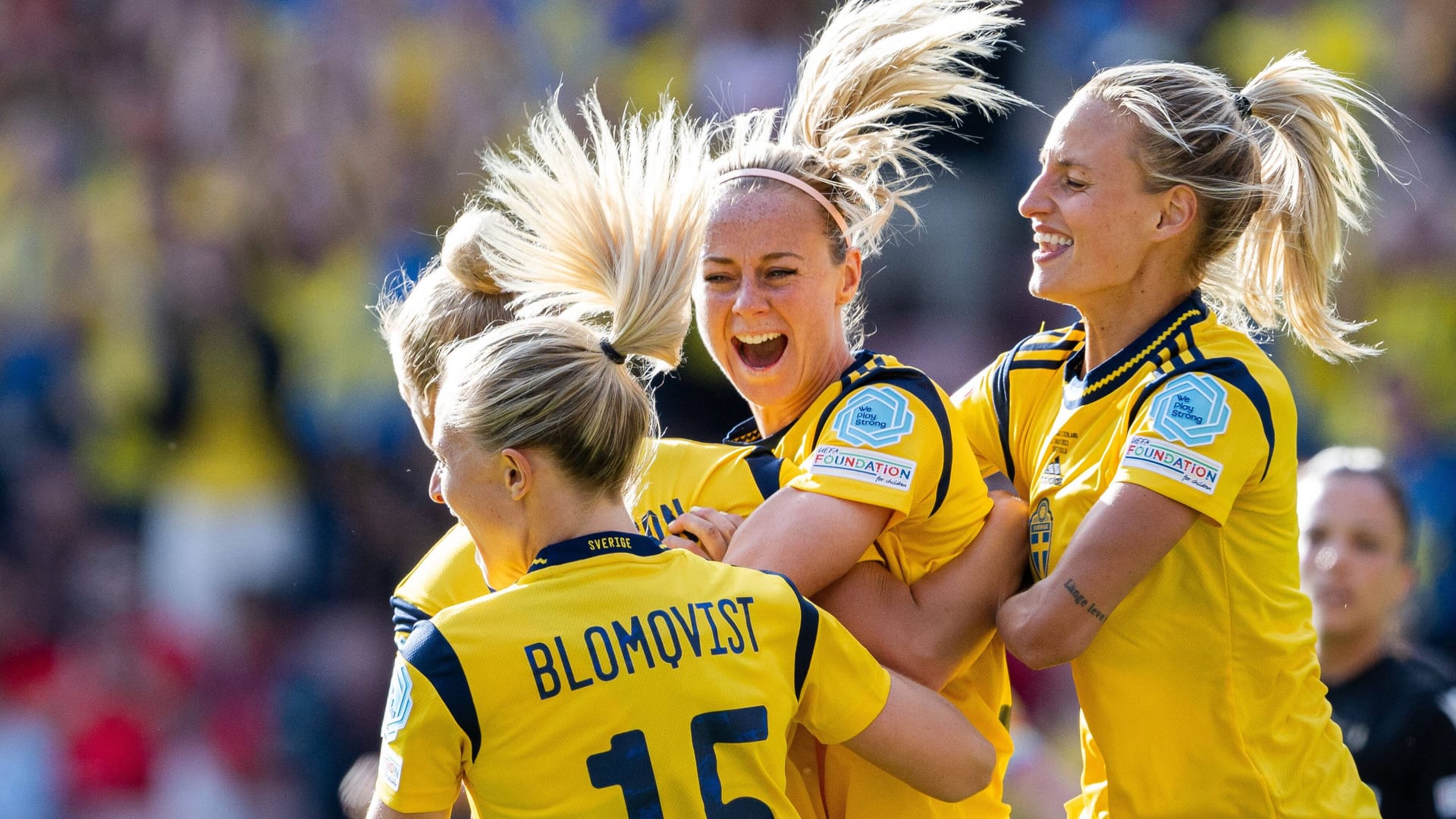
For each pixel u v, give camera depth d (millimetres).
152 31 36188
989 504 10172
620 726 8008
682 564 8469
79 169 36000
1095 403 9891
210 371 33250
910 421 9594
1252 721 9656
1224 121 9828
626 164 9336
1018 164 29484
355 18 34250
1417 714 15047
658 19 32531
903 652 9523
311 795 28641
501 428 8227
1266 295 10625
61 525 32938
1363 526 15484
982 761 9016
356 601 30734
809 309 9867
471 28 33750
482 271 9727
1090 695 9938
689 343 26375
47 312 34969
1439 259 29719
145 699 30062
